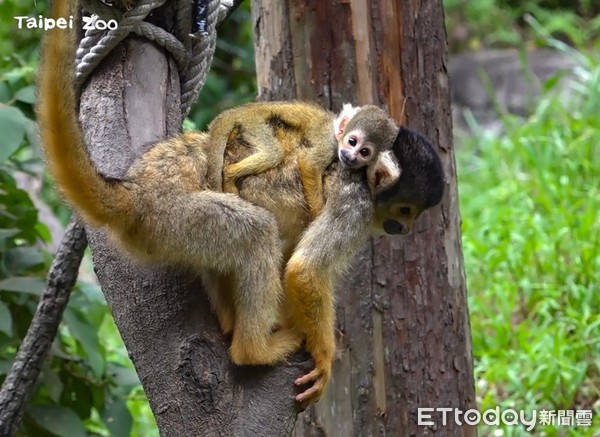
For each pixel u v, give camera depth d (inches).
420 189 286.0
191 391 239.3
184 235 251.1
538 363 470.9
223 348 248.8
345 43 370.3
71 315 370.3
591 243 542.0
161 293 251.0
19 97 363.6
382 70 371.2
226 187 266.8
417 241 371.9
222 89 725.9
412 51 373.1
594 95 708.0
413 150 288.0
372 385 370.6
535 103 832.3
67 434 365.4
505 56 964.0
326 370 261.9
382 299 369.4
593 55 863.7
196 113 711.7
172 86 289.6
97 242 261.6
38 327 330.0
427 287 374.3
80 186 241.6
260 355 249.4
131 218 251.1
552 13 1058.1
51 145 236.1
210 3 298.5
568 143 654.5
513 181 650.8
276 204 271.7
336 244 270.8
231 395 243.0
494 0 1117.7
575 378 458.6
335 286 325.7
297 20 373.1
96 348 370.9
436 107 378.6
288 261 270.8
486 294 529.7
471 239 574.2
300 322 263.9
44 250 396.8
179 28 294.8
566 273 530.3
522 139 665.6
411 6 372.5
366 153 278.7
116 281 255.9
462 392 385.7
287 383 253.0
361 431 370.6
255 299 250.5
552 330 489.7
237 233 250.5
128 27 276.2
